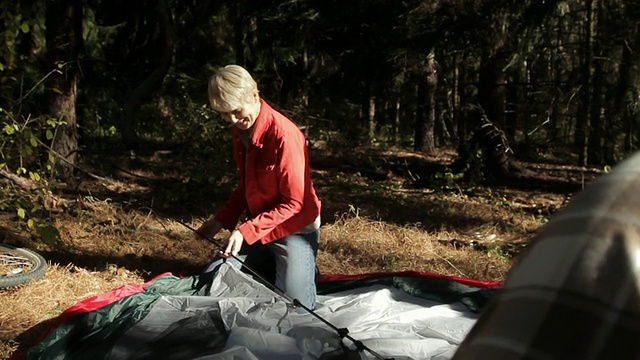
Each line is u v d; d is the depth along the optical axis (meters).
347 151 16.67
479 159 13.52
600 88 14.26
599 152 16.56
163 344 4.11
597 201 0.63
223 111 4.33
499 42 13.02
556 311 0.60
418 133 20.88
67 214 8.08
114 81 17.09
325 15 14.94
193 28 18.58
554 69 16.06
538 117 14.47
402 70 14.05
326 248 7.48
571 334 0.59
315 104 20.50
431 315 4.85
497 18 12.82
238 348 3.91
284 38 16.77
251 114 4.38
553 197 13.01
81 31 10.39
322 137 18.69
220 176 10.10
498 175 14.53
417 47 13.29
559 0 12.80
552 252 0.63
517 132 17.17
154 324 4.39
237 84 4.27
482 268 7.12
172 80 17.78
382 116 27.72
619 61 13.17
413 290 5.26
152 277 6.28
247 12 16.44
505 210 10.90
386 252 7.48
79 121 12.07
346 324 4.53
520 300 0.62
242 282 4.94
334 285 5.50
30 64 11.27
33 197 7.96
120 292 5.00
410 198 11.59
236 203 4.93
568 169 16.58
